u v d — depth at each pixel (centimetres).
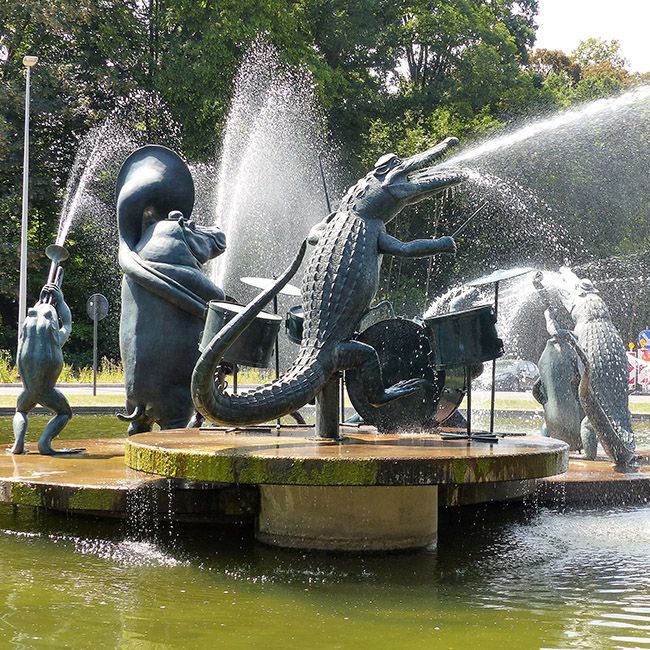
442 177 791
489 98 4272
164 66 3697
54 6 3575
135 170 1002
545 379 1035
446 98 4225
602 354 980
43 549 711
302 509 702
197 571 654
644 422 1953
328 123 4056
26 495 766
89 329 3788
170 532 750
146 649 504
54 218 3738
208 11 3759
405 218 3716
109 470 844
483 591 617
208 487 746
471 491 782
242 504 743
